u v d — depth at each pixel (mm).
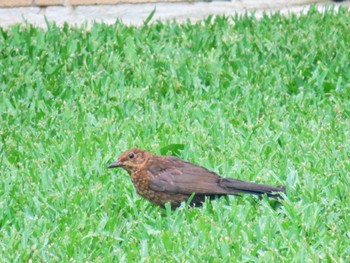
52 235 9797
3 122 12891
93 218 10094
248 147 11922
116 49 15531
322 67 14438
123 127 12672
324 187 10594
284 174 11062
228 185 10250
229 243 9414
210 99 13688
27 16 17266
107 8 17406
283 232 9578
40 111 13117
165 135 12359
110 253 9359
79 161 11531
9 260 9172
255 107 13203
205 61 14789
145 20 17250
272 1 17875
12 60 14992
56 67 14789
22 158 11820
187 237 9586
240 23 16578
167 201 10266
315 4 17922
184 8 17625
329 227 9781
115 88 14078
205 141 12188
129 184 11047
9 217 10195
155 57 14969
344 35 15828
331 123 12562
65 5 17297
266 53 15078
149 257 9094
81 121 12914
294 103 13266
